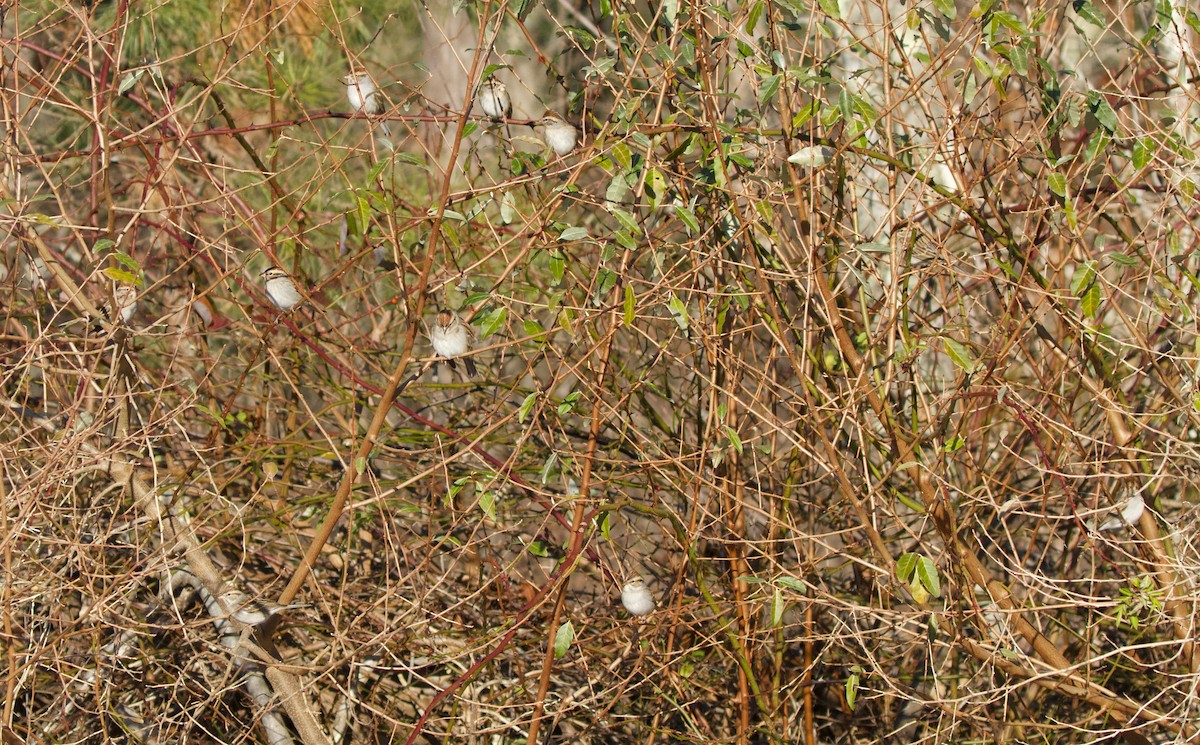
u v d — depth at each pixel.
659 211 3.77
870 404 3.61
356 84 3.53
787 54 3.50
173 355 3.64
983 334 3.88
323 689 3.68
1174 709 3.45
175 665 3.55
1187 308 3.44
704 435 3.74
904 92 3.50
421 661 3.85
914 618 3.45
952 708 3.56
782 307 3.63
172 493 3.76
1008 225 3.58
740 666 3.64
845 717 3.86
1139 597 3.40
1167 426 3.77
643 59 3.66
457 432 3.93
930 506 3.50
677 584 3.62
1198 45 3.80
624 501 3.52
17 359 3.79
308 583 3.84
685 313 3.35
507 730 3.67
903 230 3.67
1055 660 3.50
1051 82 3.50
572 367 3.46
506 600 3.87
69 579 3.59
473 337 3.65
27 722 3.44
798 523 3.93
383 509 3.65
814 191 3.48
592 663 3.80
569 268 3.68
